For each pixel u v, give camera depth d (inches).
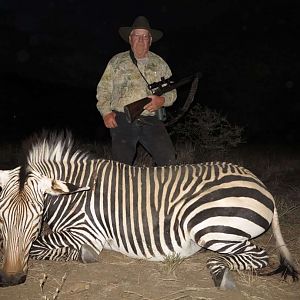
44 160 90.8
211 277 85.4
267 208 85.4
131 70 110.1
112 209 88.0
